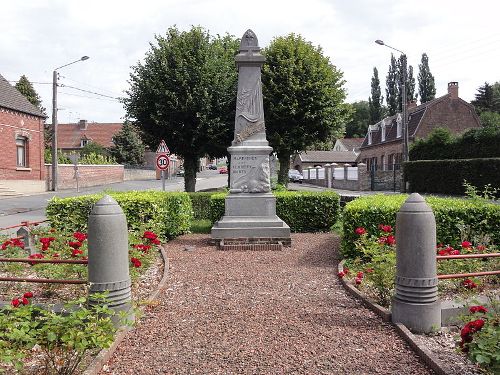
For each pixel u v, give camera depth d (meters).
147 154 67.81
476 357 3.23
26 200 26.36
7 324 3.53
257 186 11.04
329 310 5.53
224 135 23.00
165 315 5.38
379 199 9.86
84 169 39.84
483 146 29.45
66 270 5.89
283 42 23.94
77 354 3.90
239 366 3.99
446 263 6.30
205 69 22.22
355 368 3.93
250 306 5.72
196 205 15.89
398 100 84.38
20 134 30.95
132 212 9.63
